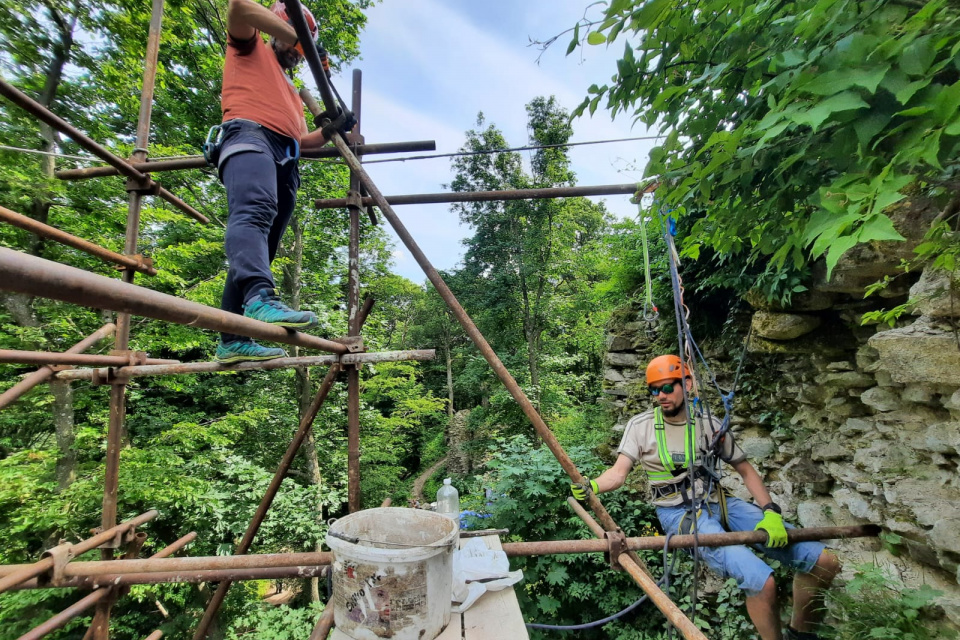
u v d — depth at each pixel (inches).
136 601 270.5
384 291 788.0
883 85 34.7
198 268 350.0
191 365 93.7
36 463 232.5
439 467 845.2
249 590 312.0
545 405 551.5
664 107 59.6
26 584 76.3
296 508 321.1
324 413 434.0
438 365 1086.4
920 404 109.0
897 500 107.4
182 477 264.4
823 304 138.9
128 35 275.9
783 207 60.2
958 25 33.0
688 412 85.0
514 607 68.1
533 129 644.1
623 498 201.6
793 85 39.6
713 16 54.2
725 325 186.2
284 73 87.2
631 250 248.4
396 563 54.6
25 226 76.7
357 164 85.0
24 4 235.3
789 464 149.5
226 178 75.4
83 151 265.3
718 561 97.4
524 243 593.3
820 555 97.9
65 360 86.1
